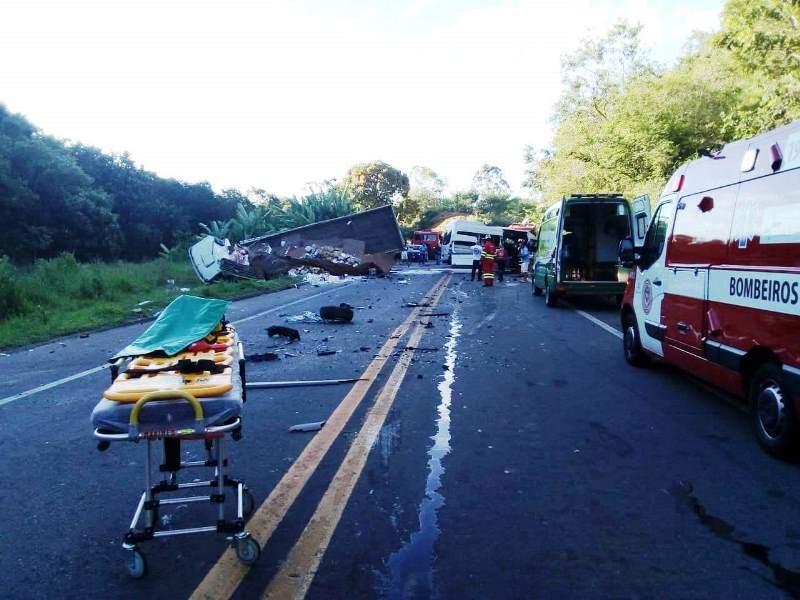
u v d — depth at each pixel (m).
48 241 34.78
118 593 3.43
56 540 4.07
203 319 4.56
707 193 6.68
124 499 4.70
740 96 24.47
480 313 15.81
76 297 19.22
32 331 13.60
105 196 41.03
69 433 6.40
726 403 7.10
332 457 5.43
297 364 9.49
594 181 31.86
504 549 3.81
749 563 3.62
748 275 5.64
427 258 61.03
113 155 48.34
